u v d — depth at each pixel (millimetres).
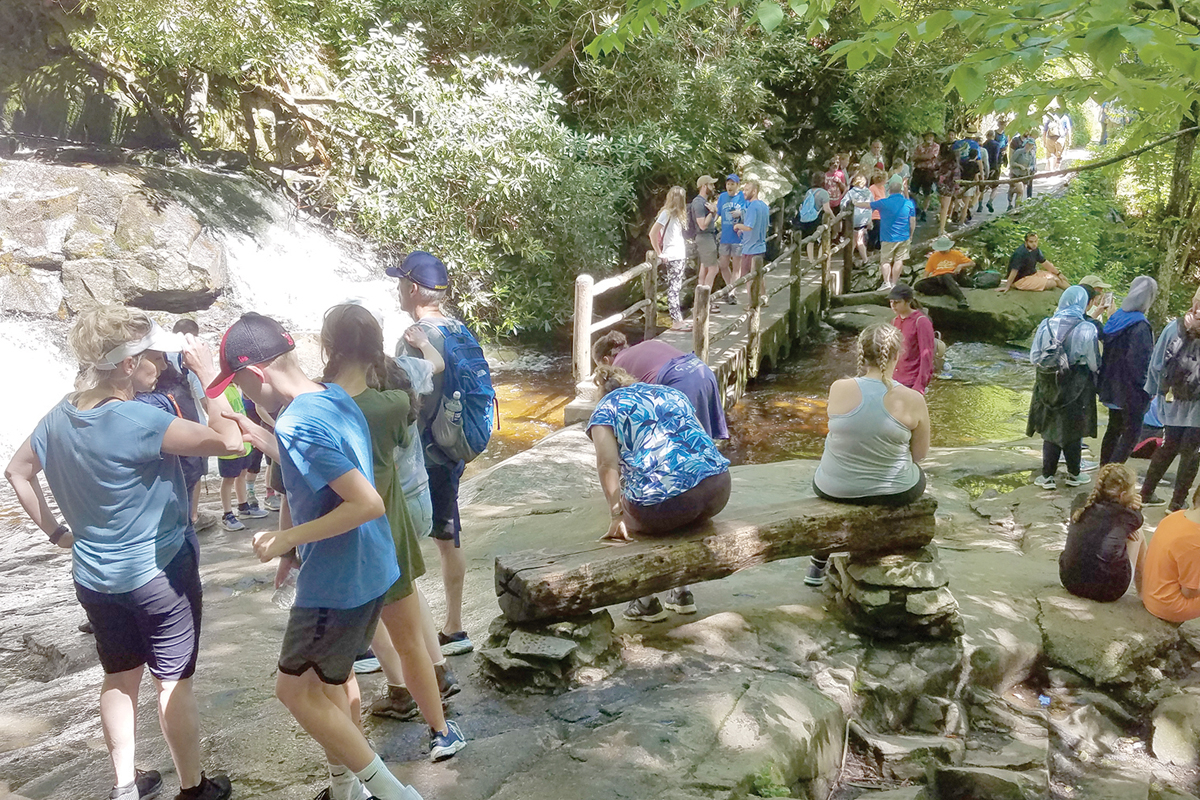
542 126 13734
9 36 12297
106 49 12648
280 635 4730
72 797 3305
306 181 14625
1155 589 4992
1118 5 2672
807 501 4484
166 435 2910
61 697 4375
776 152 20016
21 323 10383
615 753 3391
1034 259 14312
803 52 19359
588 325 9383
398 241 13875
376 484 3041
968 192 18703
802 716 3707
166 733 3092
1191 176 14828
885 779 3916
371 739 3547
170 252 11242
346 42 14117
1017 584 5414
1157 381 6617
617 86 16625
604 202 14750
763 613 4621
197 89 13703
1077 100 3576
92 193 11156
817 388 11766
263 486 8367
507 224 14250
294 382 2816
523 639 3938
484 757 3383
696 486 4016
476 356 3895
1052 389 7152
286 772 3402
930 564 4430
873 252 17125
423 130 13523
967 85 2973
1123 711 4633
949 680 4387
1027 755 4117
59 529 3162
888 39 3232
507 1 15992
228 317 11781
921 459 4418
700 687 3820
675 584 4055
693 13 17016
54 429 2936
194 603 3127
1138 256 16531
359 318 3094
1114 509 5125
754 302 11469
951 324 14000
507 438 10148
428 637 3732
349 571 2766
